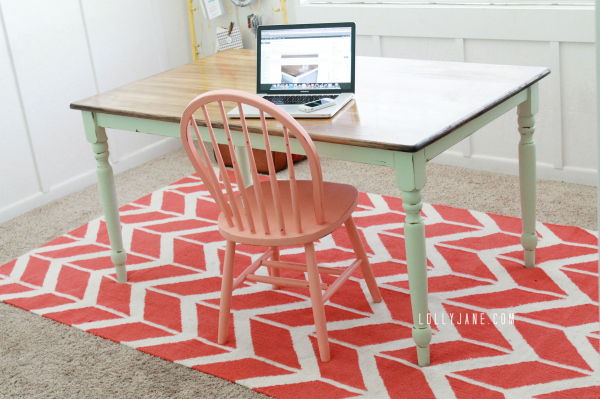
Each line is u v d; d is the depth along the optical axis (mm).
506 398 1842
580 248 2600
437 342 2129
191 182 3717
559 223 2838
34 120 3537
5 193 3455
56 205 3613
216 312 2430
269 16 3982
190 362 2143
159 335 2312
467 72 2342
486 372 1959
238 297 2514
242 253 2848
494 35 3232
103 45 3842
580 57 3043
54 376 2141
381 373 2004
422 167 1796
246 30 4102
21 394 2064
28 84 3482
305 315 2359
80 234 3197
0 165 3412
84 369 2166
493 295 2355
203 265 2783
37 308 2553
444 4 3391
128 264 2855
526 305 2273
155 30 4156
